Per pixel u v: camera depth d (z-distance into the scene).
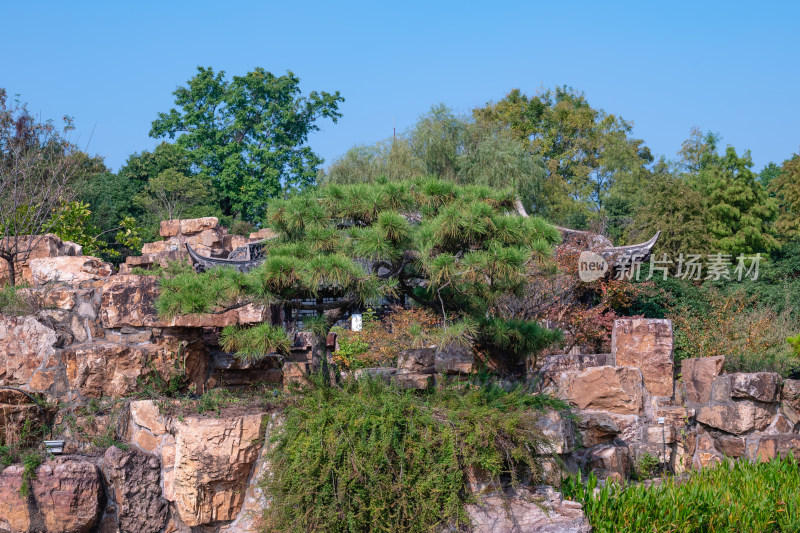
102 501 7.02
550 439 7.30
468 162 28.98
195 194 39.81
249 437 7.02
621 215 33.88
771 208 33.62
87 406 7.51
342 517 6.39
